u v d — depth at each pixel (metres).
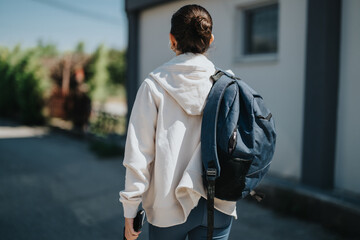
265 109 1.22
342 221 3.20
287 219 3.55
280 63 4.15
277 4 4.33
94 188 4.84
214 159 1.14
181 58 1.24
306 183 3.76
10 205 4.09
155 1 6.11
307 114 3.67
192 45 1.24
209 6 5.16
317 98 3.55
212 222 1.16
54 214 3.82
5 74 13.86
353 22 3.41
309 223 3.43
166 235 1.26
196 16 1.24
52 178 5.36
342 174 3.59
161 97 1.20
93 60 13.46
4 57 14.02
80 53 13.34
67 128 10.08
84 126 9.25
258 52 4.66
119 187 4.90
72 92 10.30
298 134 3.97
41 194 4.55
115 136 7.76
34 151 7.51
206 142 1.16
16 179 5.27
